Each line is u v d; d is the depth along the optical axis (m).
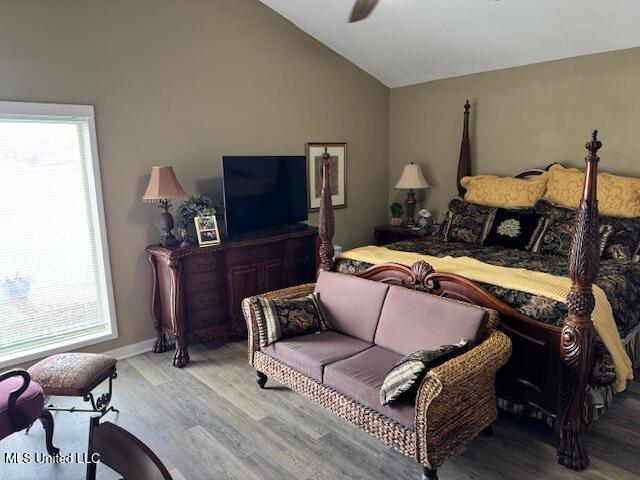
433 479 2.17
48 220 3.36
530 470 2.32
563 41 3.95
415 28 4.18
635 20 3.46
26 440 2.68
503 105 4.70
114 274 3.67
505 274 2.91
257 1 4.29
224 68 4.15
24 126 3.18
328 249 3.60
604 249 3.45
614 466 2.33
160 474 1.04
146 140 3.73
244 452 2.49
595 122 4.11
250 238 3.96
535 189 4.19
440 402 2.07
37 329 3.40
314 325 3.12
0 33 2.97
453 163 5.22
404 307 2.79
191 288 3.64
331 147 5.18
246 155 4.42
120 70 3.53
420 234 5.04
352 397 2.46
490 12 3.71
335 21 4.38
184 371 3.50
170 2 3.74
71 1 3.24
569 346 2.28
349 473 2.32
